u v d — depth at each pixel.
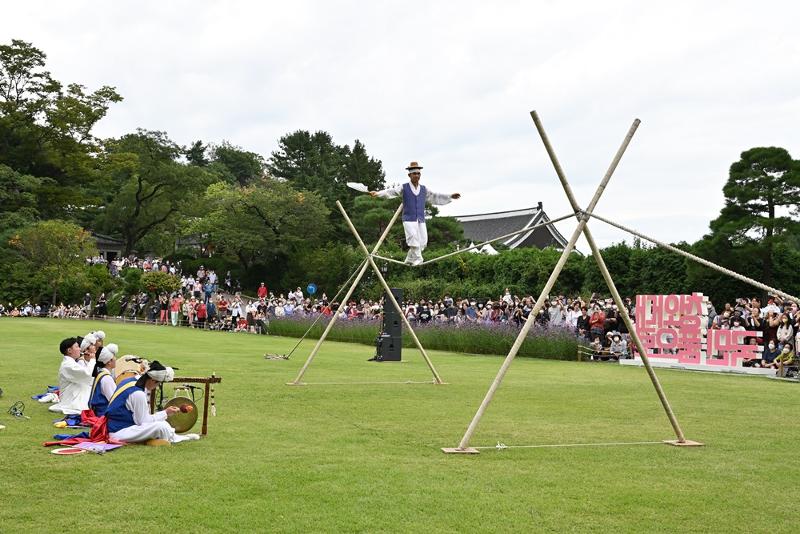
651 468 7.41
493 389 8.15
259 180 60.09
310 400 11.90
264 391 12.88
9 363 16.12
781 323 18.38
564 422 10.19
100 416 9.17
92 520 5.41
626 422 10.27
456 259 45.19
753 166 28.17
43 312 49.97
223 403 11.38
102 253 74.06
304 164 75.31
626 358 22.09
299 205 56.22
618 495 6.35
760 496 6.41
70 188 62.19
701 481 6.90
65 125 60.41
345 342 30.02
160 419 8.54
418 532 5.27
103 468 6.96
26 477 6.59
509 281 41.06
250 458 7.49
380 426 9.59
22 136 61.06
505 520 5.58
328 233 58.91
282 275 58.41
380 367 18.45
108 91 63.84
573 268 37.69
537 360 22.45
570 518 5.67
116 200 69.75
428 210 49.59
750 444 8.77
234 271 60.81
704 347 21.70
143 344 24.05
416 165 13.24
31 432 8.68
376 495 6.18
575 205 8.63
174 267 61.16
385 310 20.83
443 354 24.31
